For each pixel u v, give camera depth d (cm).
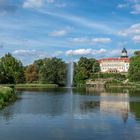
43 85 19975
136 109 5938
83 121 4366
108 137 3347
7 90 7906
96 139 3253
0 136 3384
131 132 3606
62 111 5556
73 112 5422
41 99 8650
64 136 3394
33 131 3644
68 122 4278
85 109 5912
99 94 11331
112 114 5162
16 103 7188
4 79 16812
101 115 5031
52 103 7294
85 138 3300
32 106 6456
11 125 4016
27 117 4741
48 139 3259
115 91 14138
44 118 4650
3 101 6700
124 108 6138
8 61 18625
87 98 9162
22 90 14675
